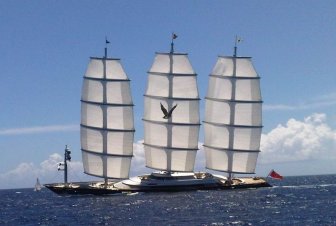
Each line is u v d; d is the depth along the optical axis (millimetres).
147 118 156000
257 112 155875
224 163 159000
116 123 148875
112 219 109688
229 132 157375
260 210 118500
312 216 107625
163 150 155000
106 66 148250
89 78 149000
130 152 150250
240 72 156125
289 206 125000
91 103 149000
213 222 102312
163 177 155250
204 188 157750
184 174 157875
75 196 153500
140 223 103188
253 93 155750
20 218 119562
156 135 155250
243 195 149625
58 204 142625
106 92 148125
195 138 154625
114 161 149875
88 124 149875
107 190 152000
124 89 148750
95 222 106750
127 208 125562
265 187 167500
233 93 156375
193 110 154000
